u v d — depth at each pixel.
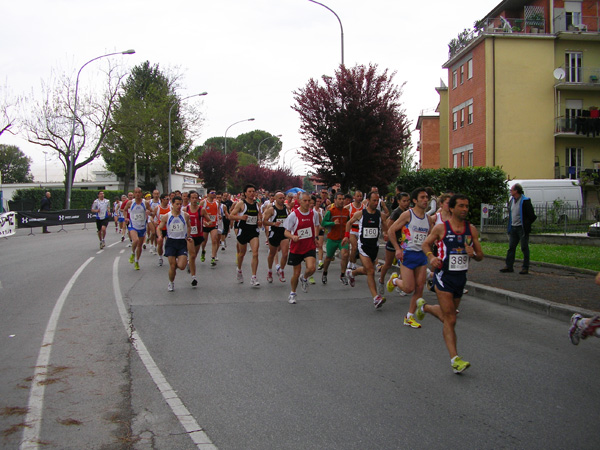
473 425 4.22
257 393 4.95
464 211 5.54
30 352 6.30
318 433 4.09
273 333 7.19
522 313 8.49
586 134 33.31
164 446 3.88
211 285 11.17
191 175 82.06
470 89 36.03
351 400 4.77
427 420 4.32
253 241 11.08
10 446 3.91
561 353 6.24
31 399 4.82
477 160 35.25
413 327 7.52
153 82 62.16
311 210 9.39
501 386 5.13
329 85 21.38
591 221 19.94
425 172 24.66
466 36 38.69
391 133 21.31
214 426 4.23
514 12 36.94
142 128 51.38
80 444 3.94
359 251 8.95
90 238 24.78
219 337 6.98
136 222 13.57
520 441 3.94
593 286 9.91
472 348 6.45
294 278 9.27
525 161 33.94
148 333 7.18
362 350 6.37
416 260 7.57
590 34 33.44
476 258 5.77
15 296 9.89
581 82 33.53
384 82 21.28
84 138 41.44
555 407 4.59
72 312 8.48
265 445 3.89
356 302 9.40
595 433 4.07
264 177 70.69
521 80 33.84
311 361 5.93
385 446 3.86
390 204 22.16
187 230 10.39
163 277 12.27
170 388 5.09
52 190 43.50
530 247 17.06
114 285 11.10
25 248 19.72
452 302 5.62
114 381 5.30
